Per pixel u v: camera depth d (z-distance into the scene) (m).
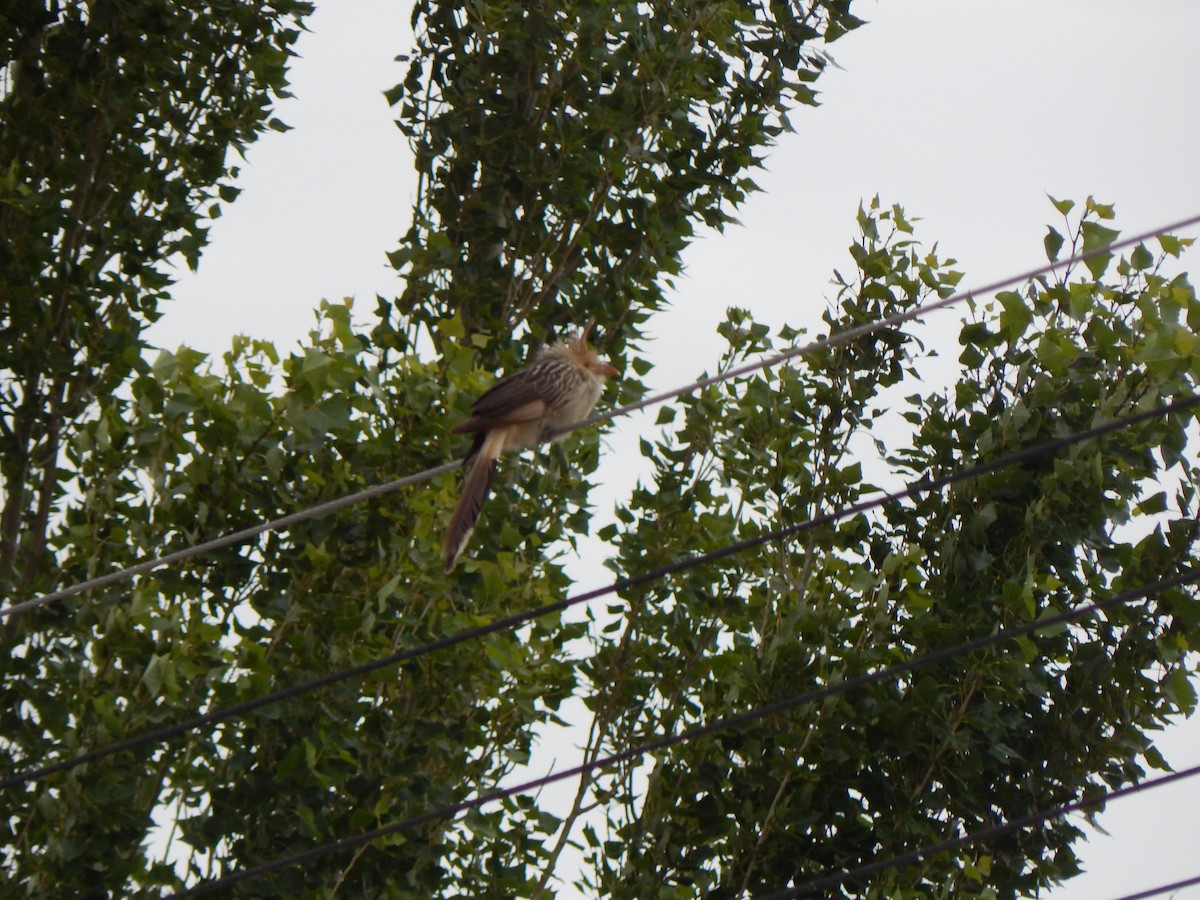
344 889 14.33
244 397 14.09
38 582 14.48
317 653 14.62
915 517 15.72
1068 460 14.62
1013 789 15.18
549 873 15.13
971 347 15.58
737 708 15.07
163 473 14.38
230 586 14.59
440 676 14.70
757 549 15.81
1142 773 15.05
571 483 15.99
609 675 15.52
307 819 13.69
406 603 14.70
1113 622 14.93
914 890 14.31
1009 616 14.73
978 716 14.70
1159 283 14.89
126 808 13.54
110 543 14.20
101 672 13.94
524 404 13.28
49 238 16.16
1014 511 15.27
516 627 15.23
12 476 15.97
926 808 14.96
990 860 14.65
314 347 14.22
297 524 14.55
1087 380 15.05
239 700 13.88
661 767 15.30
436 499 14.85
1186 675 14.79
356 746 14.05
